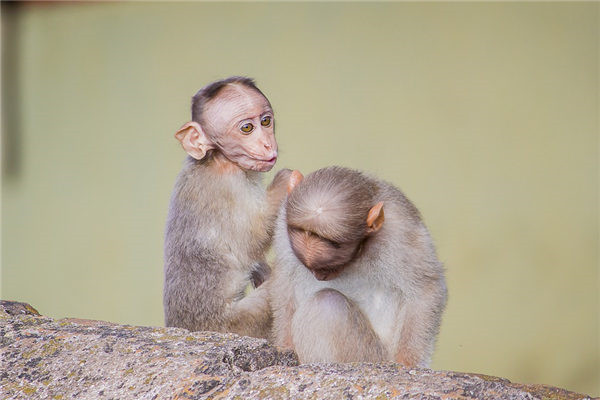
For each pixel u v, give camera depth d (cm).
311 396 465
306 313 678
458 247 1636
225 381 485
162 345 532
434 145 1628
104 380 499
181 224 847
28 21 1719
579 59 1636
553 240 1650
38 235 1753
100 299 1712
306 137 1633
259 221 844
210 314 833
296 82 1634
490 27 1625
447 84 1630
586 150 1639
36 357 525
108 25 1691
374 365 511
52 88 1722
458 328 1667
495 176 1638
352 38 1628
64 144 1725
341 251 646
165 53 1666
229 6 1642
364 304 724
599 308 1661
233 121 805
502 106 1633
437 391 458
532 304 1658
